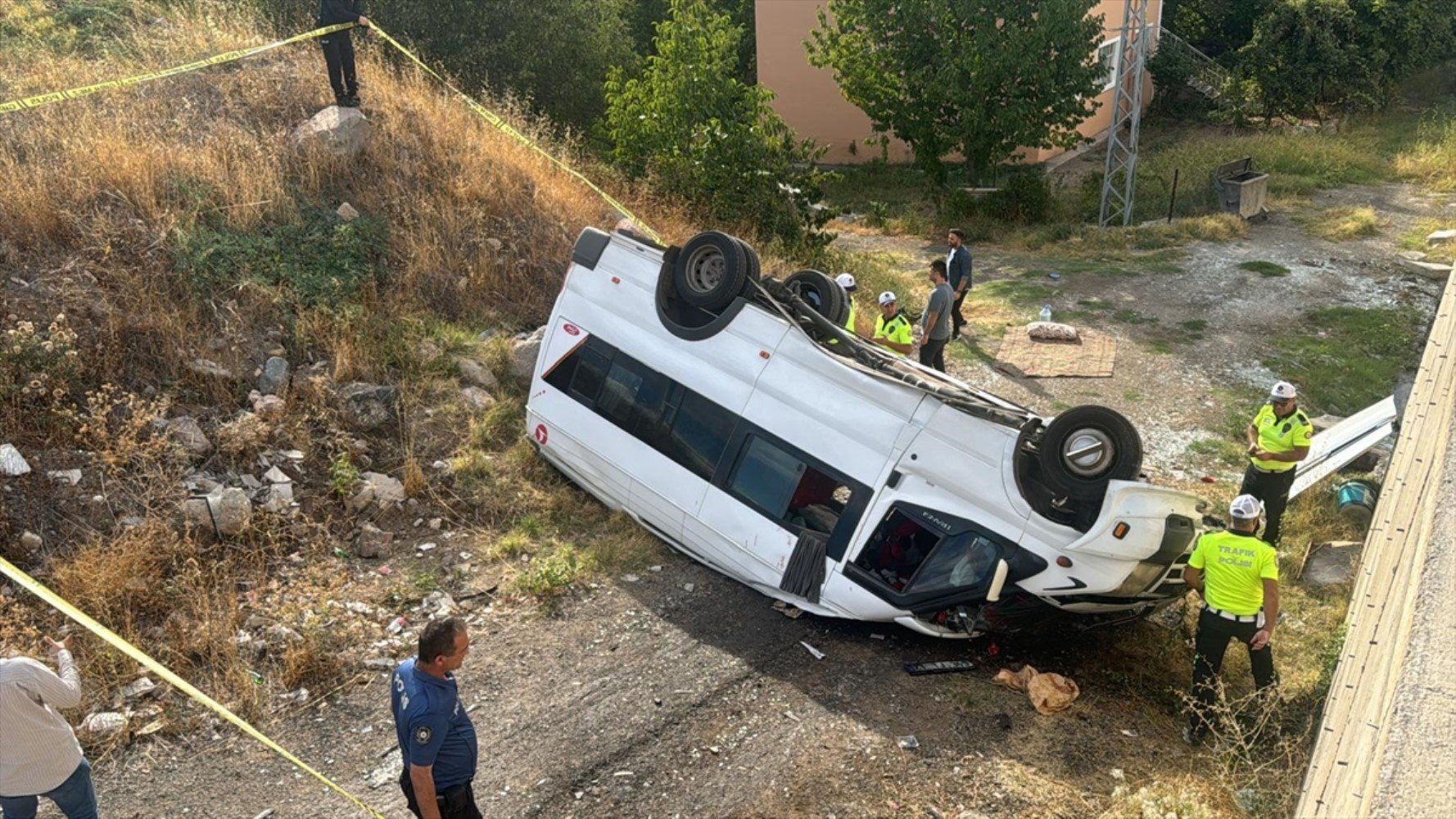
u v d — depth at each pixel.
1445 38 32.56
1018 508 7.00
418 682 4.54
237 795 5.93
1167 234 20.64
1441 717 3.80
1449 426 6.04
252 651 7.08
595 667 7.19
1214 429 11.90
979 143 23.66
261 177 11.32
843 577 7.50
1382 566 6.00
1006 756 6.32
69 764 4.94
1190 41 39.28
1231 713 6.17
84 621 4.71
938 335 12.07
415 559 8.42
